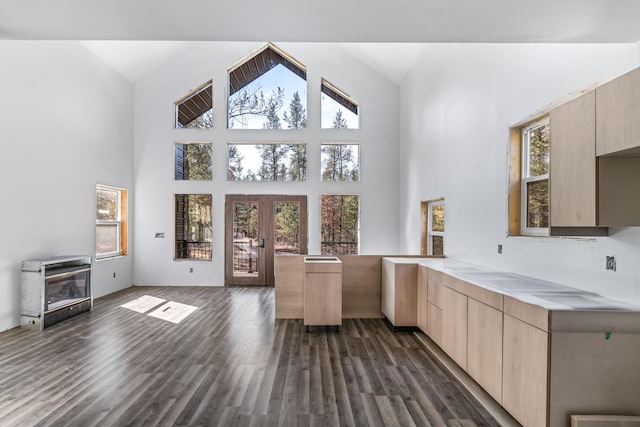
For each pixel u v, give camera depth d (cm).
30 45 451
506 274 321
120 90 656
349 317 470
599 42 226
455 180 448
